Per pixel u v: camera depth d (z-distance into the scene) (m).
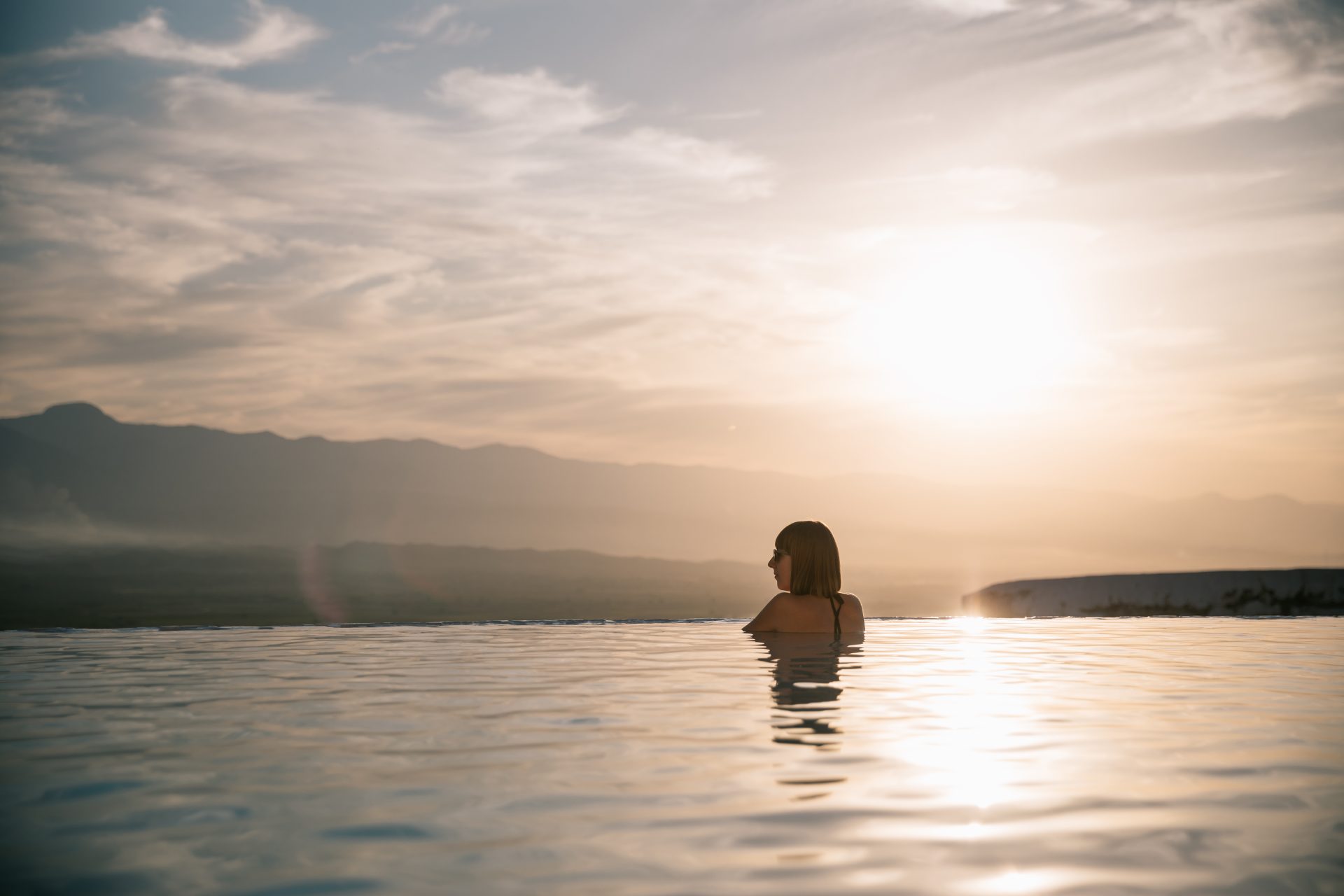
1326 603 9.21
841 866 1.16
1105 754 1.80
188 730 2.04
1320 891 1.08
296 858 1.19
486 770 1.65
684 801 1.44
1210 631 5.35
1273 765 1.70
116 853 1.21
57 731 2.04
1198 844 1.25
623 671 3.18
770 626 4.85
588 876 1.12
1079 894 1.07
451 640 4.57
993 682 2.87
